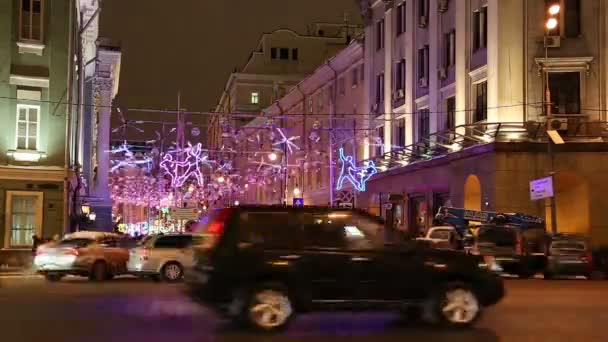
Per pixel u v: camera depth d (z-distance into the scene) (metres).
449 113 35.25
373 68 45.25
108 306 15.34
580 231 30.08
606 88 30.09
